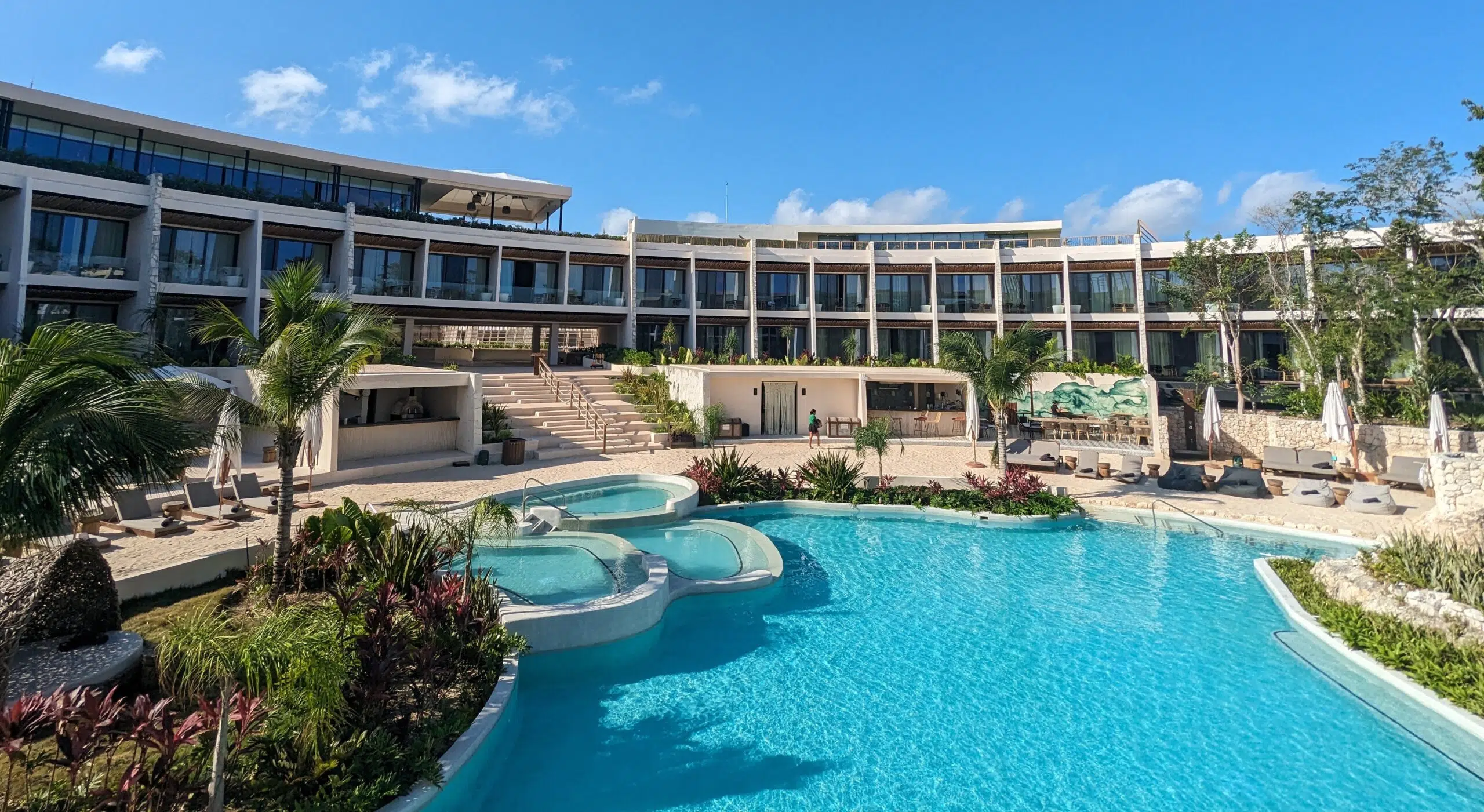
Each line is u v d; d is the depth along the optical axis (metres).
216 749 4.19
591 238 38.19
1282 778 6.16
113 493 5.41
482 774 6.00
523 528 12.05
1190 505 16.31
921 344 41.00
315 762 4.82
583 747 6.52
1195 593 10.98
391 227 32.75
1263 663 8.45
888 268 40.38
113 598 7.06
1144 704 7.47
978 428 27.36
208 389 7.91
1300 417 23.92
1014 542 14.00
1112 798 5.86
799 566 12.38
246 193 29.84
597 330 49.59
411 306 33.78
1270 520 14.80
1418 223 24.25
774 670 8.27
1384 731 6.91
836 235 50.47
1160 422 24.58
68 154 28.95
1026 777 6.14
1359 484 16.33
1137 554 13.21
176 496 13.09
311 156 33.69
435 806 5.24
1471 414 25.14
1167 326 36.06
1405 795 5.90
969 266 39.34
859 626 9.66
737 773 6.13
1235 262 29.81
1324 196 25.98
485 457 19.38
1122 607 10.41
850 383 29.81
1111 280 38.06
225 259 30.02
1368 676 7.95
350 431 17.73
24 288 23.77
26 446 4.89
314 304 10.73
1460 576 8.82
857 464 17.55
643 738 6.70
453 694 6.58
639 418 26.25
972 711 7.31
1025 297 39.59
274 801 4.59
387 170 35.88
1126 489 18.62
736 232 50.09
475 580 8.52
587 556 10.79
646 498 16.17
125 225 27.86
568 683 7.84
